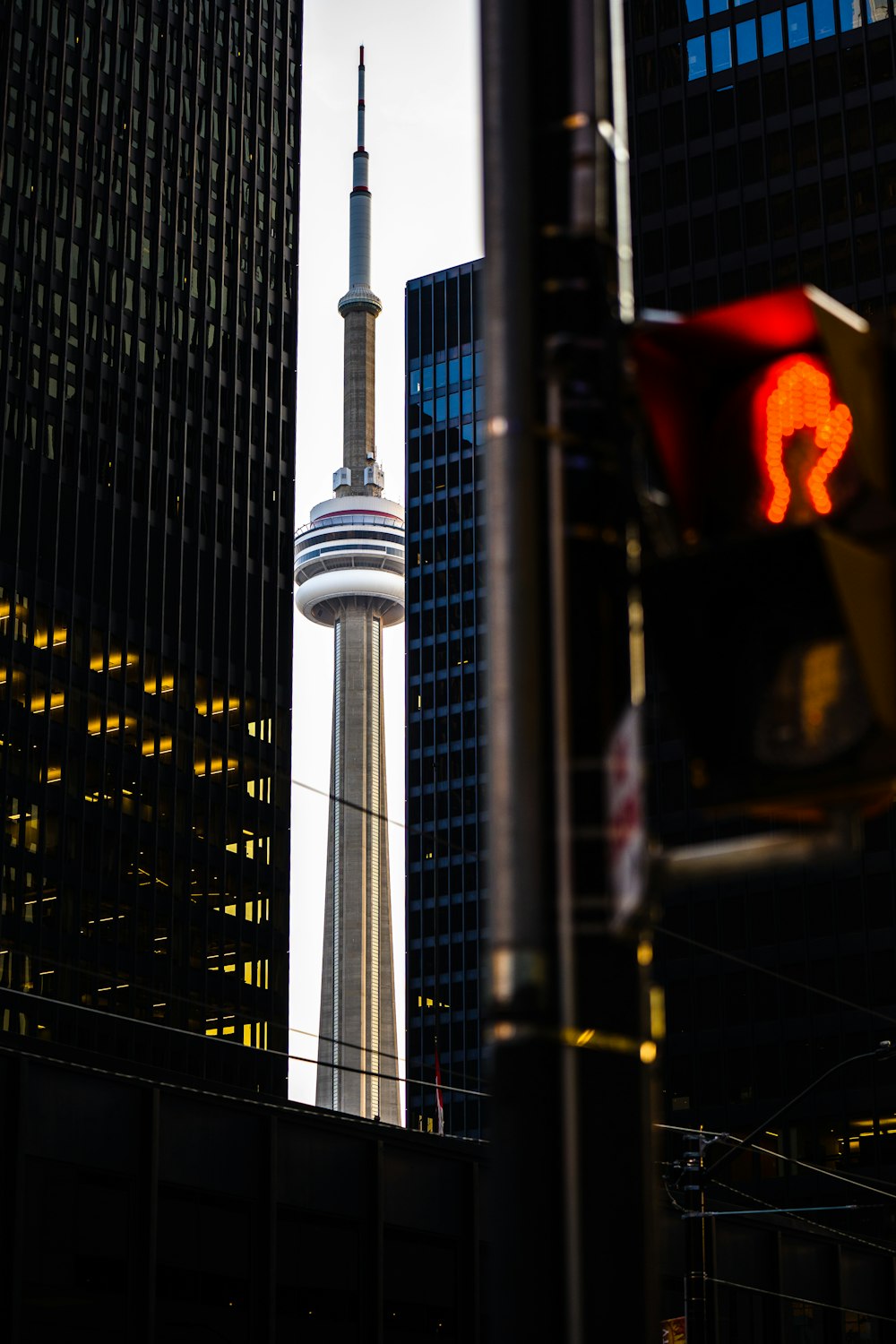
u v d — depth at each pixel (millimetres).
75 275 165125
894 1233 125562
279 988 163500
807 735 6113
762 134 142125
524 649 7008
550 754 6867
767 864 6312
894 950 130875
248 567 175250
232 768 166625
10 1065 56062
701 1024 135500
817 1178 128750
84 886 149375
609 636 7035
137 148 174875
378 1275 63969
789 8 144125
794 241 138750
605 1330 6352
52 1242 56219
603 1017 6613
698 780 6234
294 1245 62719
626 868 6523
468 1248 67250
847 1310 78625
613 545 7160
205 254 179500
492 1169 6590
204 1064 153875
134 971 150750
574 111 7641
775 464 6668
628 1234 6457
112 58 174750
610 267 7512
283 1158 63281
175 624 165250
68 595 156250
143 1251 58406
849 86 140875
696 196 142750
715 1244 71250
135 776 156875
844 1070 130125
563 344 7316
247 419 179875
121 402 166625
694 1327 40969
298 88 198375
